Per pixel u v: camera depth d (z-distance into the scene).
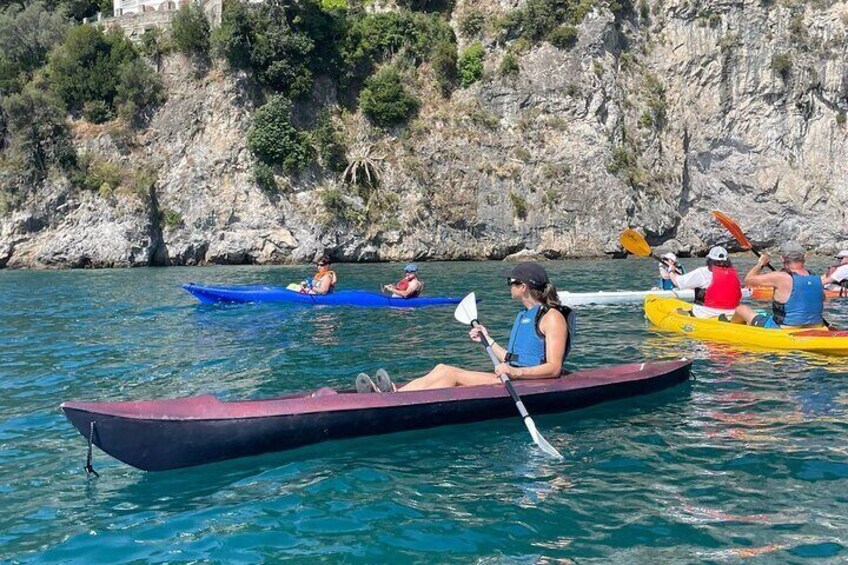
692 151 43.62
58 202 33.53
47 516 4.76
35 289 21.33
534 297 6.74
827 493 4.93
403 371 9.07
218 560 4.14
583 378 7.12
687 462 5.57
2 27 38.06
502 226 38.28
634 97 42.38
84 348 10.97
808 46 43.03
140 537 4.44
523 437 6.18
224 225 34.81
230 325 13.12
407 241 36.88
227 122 36.22
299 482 5.23
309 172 36.72
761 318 10.84
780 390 7.76
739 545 4.20
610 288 20.52
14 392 8.25
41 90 36.12
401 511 4.73
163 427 5.34
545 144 39.53
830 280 16.25
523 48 40.84
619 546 4.21
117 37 37.09
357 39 39.66
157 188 34.97
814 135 43.12
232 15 36.28
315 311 14.97
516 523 4.54
